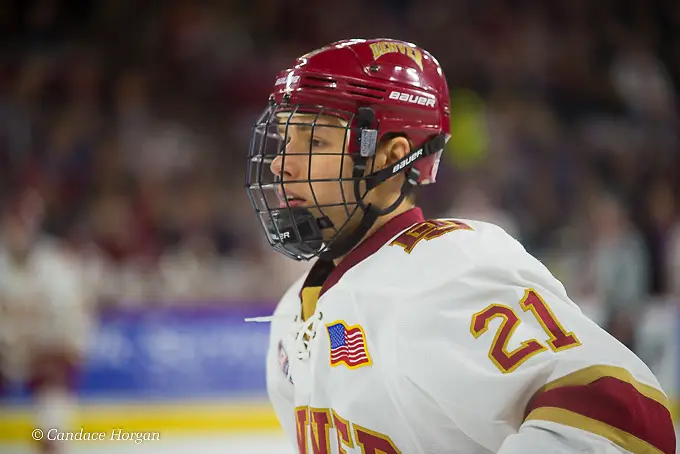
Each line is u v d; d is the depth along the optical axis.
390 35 17.55
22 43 15.55
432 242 2.62
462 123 15.12
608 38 18.20
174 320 10.52
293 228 2.85
